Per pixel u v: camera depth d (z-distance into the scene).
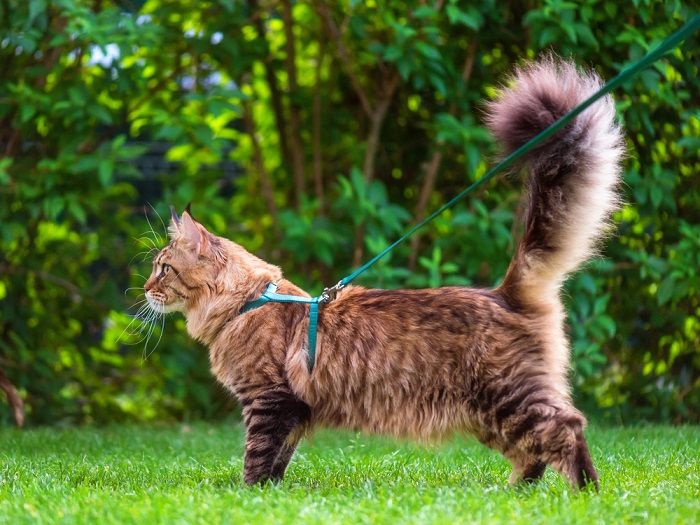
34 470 5.00
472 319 4.05
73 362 8.55
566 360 4.16
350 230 8.01
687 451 5.44
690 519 3.42
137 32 7.11
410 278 7.35
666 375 7.95
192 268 4.55
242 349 4.39
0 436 6.94
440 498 3.78
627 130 7.24
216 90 7.28
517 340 4.01
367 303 4.30
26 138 8.02
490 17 7.48
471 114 7.82
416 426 4.12
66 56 7.95
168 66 8.07
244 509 3.63
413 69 7.18
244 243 8.77
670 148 7.61
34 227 8.08
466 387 4.02
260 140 8.98
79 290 8.18
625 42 7.03
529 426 3.90
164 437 6.81
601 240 5.35
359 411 4.21
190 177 8.02
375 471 4.89
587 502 3.63
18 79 7.75
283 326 4.38
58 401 8.28
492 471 4.86
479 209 7.24
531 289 4.11
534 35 7.00
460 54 7.91
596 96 3.86
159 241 8.22
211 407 8.37
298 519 3.43
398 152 8.61
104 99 7.91
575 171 4.12
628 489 4.11
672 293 7.01
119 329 8.54
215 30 7.64
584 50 6.99
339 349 4.23
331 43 8.42
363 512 3.54
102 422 8.63
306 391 4.27
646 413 7.76
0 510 3.74
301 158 8.52
